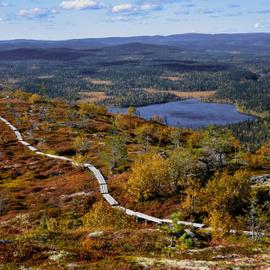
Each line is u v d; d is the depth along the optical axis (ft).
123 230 213.46
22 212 299.38
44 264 130.00
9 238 189.37
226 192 277.03
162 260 143.13
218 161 388.37
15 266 127.44
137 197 306.14
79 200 313.32
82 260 135.95
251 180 328.90
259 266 139.54
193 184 306.76
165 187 316.60
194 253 172.55
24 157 475.72
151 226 255.70
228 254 170.91
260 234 227.81
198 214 273.75
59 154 490.49
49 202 318.86
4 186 371.97
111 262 134.82
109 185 344.08
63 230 239.71
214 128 508.53
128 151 495.41
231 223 231.91
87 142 513.45
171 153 387.55
